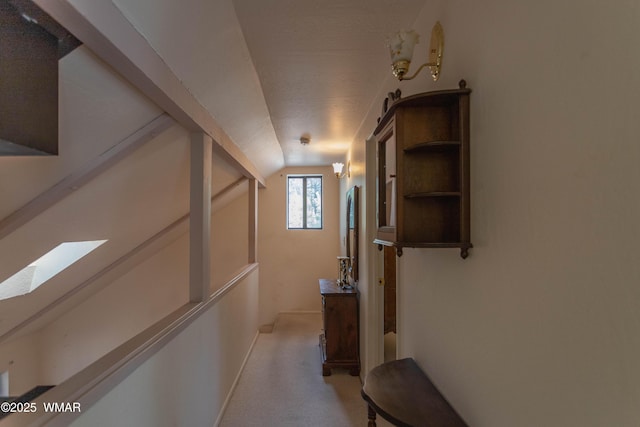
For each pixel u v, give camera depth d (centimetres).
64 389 99
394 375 131
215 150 239
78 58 96
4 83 73
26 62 78
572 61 57
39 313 274
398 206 106
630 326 47
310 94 227
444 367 113
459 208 99
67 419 91
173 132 173
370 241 273
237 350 307
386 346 340
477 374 91
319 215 533
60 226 167
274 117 279
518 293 73
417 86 142
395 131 107
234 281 293
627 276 47
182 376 174
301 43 161
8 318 244
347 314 321
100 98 116
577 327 56
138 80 115
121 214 208
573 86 57
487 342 86
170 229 308
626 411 47
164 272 401
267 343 405
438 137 105
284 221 524
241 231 501
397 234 105
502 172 79
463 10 100
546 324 64
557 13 61
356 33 153
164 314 399
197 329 196
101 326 364
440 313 117
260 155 373
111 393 112
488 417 85
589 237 54
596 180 52
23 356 311
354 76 198
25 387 311
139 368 131
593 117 53
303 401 271
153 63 118
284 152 426
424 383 124
